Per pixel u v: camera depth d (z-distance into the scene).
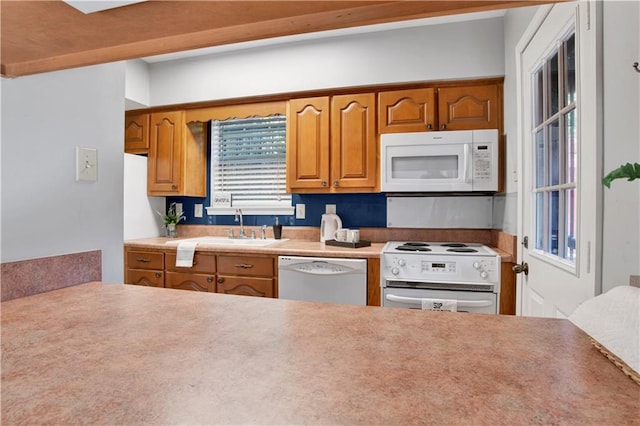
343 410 0.40
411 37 2.40
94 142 1.10
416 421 0.38
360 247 2.36
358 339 0.62
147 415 0.39
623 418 0.39
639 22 0.89
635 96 0.91
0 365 0.51
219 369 0.50
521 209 1.84
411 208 2.66
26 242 0.91
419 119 2.39
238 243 2.70
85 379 0.47
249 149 3.08
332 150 2.54
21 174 0.91
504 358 0.54
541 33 1.56
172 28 0.64
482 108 2.31
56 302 0.84
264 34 0.64
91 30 0.65
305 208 2.91
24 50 0.74
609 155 1.00
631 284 0.86
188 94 2.82
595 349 0.58
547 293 1.49
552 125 1.50
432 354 0.56
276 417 0.39
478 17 2.27
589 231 1.08
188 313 0.77
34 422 0.38
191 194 2.96
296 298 2.23
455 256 2.00
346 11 0.58
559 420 0.38
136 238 2.88
